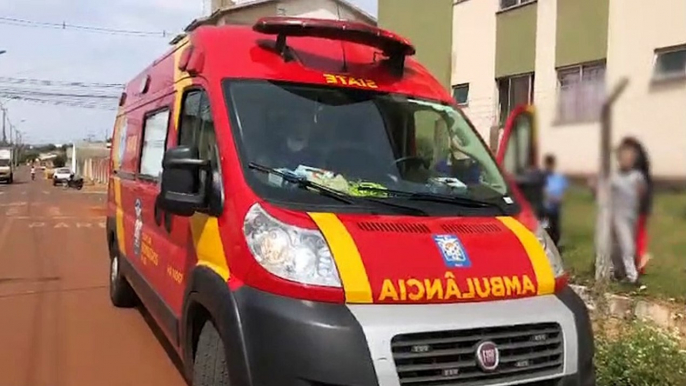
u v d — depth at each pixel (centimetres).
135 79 762
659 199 805
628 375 494
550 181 805
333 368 308
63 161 10700
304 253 334
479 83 1709
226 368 358
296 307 322
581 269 752
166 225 512
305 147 401
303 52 456
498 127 1239
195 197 392
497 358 329
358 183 392
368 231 350
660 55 1197
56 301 869
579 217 800
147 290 584
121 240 750
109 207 855
